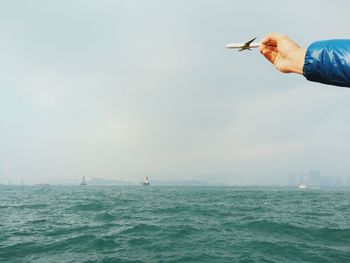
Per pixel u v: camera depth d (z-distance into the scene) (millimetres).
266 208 27609
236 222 18016
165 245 12258
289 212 23953
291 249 11523
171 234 14414
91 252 11328
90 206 29859
